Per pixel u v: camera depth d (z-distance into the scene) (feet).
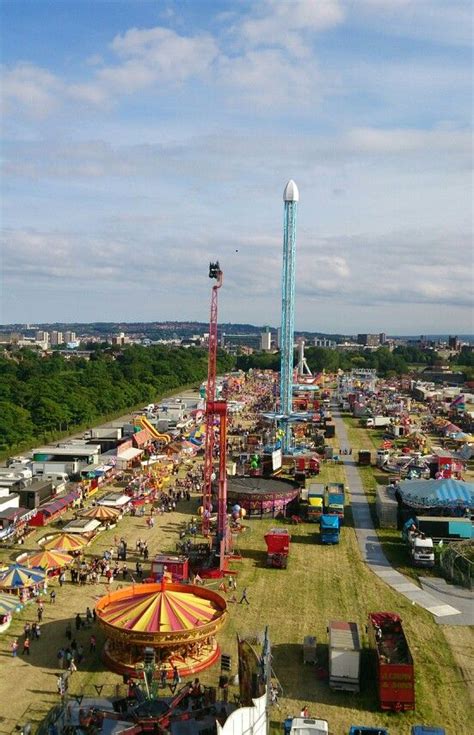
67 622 202.59
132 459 440.04
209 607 189.57
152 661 160.45
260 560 263.29
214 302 299.99
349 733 142.82
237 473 417.08
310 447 515.50
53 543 252.83
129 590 198.18
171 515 327.26
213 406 268.00
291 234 499.51
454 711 156.97
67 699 157.79
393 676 157.07
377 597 224.74
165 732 143.33
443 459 427.33
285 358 507.30
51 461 406.00
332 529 284.61
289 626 201.16
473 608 215.92
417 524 285.02
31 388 615.98
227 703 156.66
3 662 176.96
